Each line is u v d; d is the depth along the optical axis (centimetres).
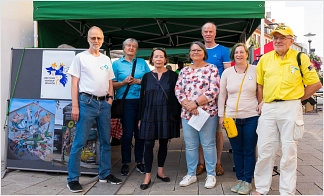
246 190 350
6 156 431
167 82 376
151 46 857
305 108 616
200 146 430
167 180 398
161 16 426
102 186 382
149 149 376
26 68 425
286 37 314
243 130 354
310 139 716
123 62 432
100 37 371
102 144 395
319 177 409
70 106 414
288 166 321
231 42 800
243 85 349
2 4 476
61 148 416
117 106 425
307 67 310
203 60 377
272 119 324
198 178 410
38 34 504
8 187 374
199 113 360
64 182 395
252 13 417
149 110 370
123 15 430
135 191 366
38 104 422
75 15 439
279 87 315
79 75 366
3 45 479
